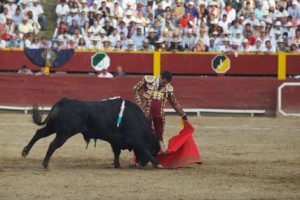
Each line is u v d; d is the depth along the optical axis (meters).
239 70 46.38
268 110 44.59
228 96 44.62
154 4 48.78
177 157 24.61
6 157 26.58
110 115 23.55
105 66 45.84
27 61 45.91
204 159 26.77
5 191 19.73
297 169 24.44
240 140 32.91
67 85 44.47
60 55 45.78
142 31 47.41
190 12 48.00
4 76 44.31
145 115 24.34
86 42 46.69
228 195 19.58
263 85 44.56
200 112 44.66
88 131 23.48
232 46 46.94
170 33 47.00
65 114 23.06
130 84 44.50
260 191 20.20
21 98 44.34
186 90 44.62
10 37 46.75
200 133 35.34
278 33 47.75
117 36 46.84
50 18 50.19
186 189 20.39
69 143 30.92
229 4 48.75
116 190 20.09
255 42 47.12
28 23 47.47
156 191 20.03
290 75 46.53
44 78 44.38
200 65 46.25
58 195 19.27
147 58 46.09
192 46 47.06
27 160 25.89
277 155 28.23
